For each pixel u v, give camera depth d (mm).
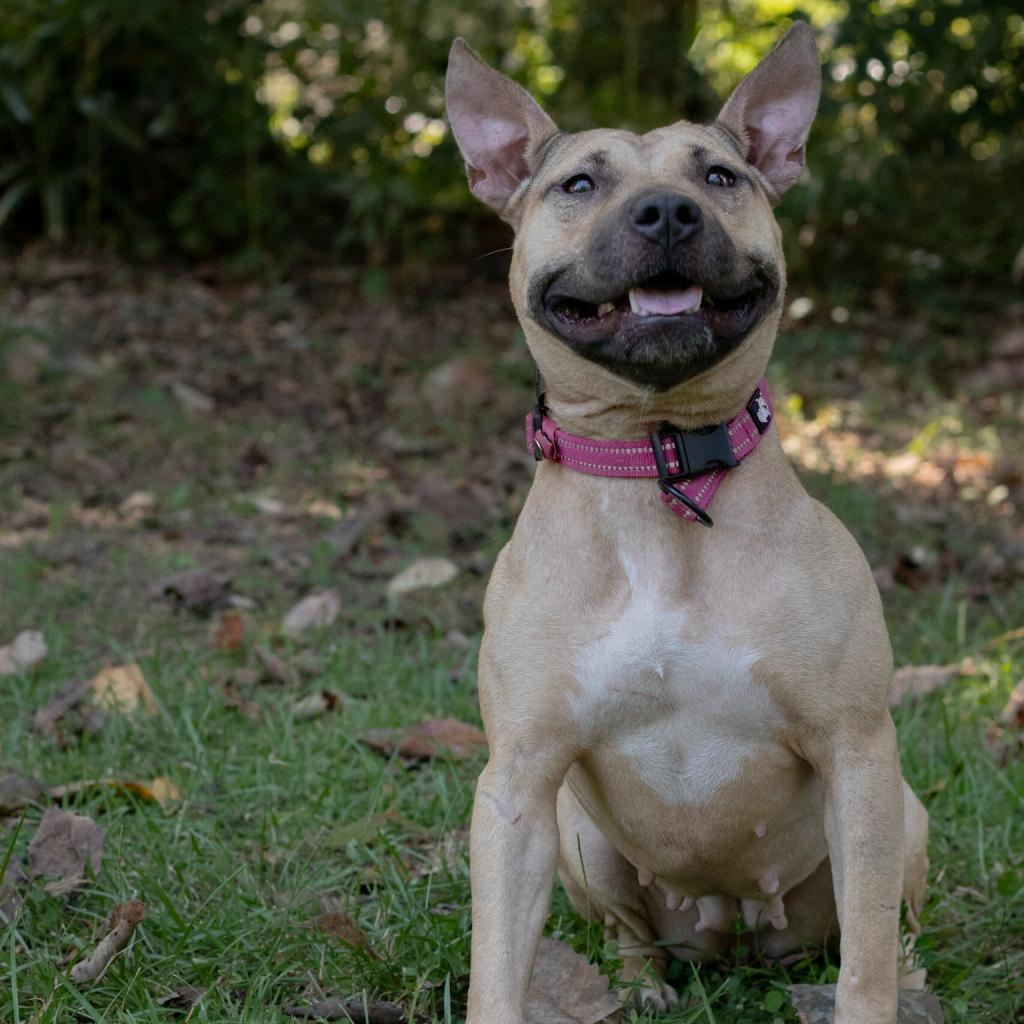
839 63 3760
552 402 1406
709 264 1325
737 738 1354
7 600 2137
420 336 3709
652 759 1365
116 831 1611
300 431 3049
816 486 2594
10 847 1456
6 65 4117
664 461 1346
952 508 2592
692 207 1321
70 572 2260
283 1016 1377
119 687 1878
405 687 1948
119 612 2129
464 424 3129
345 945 1438
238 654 2016
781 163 1530
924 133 4012
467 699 1913
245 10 4219
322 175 4434
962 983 1465
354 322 3809
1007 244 4148
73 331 3543
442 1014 1419
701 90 4336
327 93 4246
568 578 1357
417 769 1796
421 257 4262
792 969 1508
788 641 1328
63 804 1668
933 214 4164
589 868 1488
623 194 1372
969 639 2086
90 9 3990
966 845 1640
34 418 3023
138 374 3332
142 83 4293
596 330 1352
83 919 1500
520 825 1348
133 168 4324
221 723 1826
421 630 2117
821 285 4105
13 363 3240
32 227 4336
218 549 2387
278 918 1485
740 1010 1429
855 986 1302
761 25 4055
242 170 4371
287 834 1642
